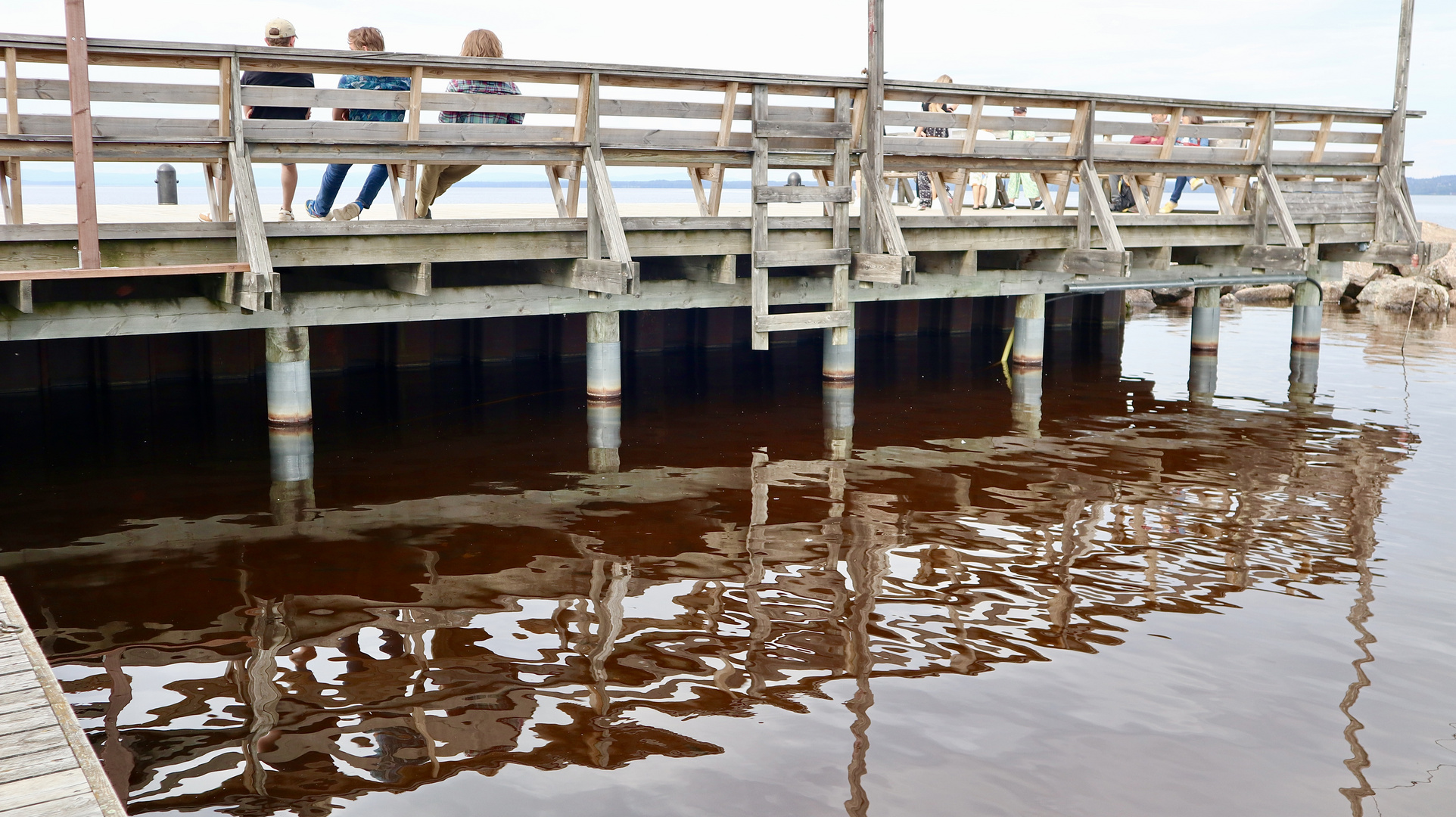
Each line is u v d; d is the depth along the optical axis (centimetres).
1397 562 714
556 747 468
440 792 432
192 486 859
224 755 458
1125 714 503
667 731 482
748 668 546
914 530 772
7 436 995
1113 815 422
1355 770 459
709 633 588
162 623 593
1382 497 866
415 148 922
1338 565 707
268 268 833
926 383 1366
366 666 543
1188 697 521
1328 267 1619
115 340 1127
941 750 469
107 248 820
